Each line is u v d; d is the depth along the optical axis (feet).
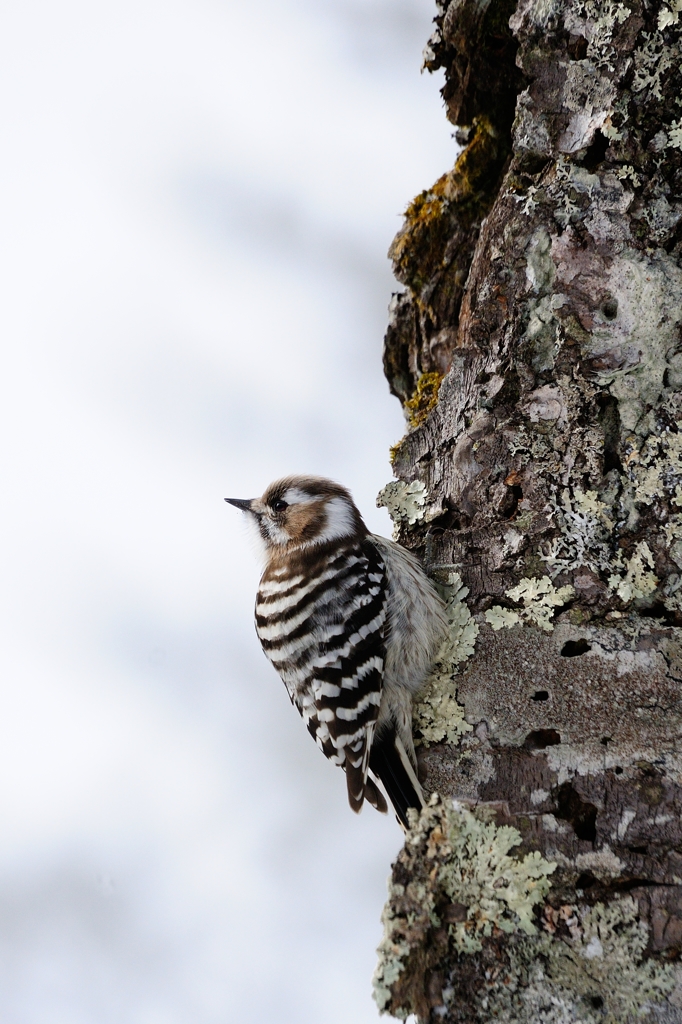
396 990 19.84
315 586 28.45
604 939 19.76
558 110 23.71
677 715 21.31
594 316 23.08
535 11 23.72
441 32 29.63
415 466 26.66
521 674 22.77
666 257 23.13
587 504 22.88
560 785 21.38
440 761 22.68
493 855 20.90
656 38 22.98
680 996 19.11
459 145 31.94
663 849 20.21
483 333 25.32
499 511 24.31
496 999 19.77
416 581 25.30
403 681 25.30
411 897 20.70
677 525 22.18
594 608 22.45
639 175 23.17
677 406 22.74
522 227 24.04
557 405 23.63
